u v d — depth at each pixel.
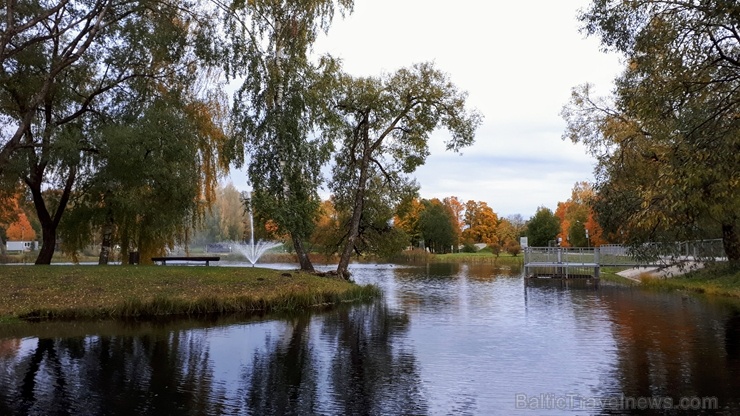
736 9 10.12
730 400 7.70
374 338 12.94
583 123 25.72
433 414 7.22
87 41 20.17
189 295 17.94
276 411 7.37
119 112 24.06
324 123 25.16
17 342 12.28
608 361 10.26
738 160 10.44
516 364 10.08
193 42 24.11
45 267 20.44
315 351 11.41
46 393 8.24
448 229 84.38
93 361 10.39
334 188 29.31
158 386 8.63
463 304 20.19
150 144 21.94
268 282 20.61
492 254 83.94
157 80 25.48
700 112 11.59
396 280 33.94
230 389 8.48
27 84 21.80
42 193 26.53
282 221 23.52
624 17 12.38
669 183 10.94
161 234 26.39
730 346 11.47
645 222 11.76
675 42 11.51
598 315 16.62
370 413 7.29
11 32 17.94
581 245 59.59
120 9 22.75
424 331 13.94
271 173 24.34
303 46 24.73
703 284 24.14
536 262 33.75
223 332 13.80
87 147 22.61
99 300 16.84
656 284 27.28
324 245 31.14
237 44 23.44
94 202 25.55
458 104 26.52
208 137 28.16
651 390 8.23
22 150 21.33
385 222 29.97
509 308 18.80
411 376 9.24
